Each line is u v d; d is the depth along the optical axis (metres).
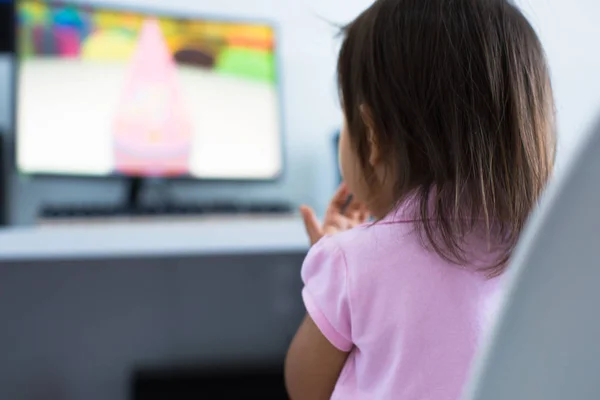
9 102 0.96
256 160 1.01
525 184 0.45
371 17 0.48
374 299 0.42
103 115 0.91
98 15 0.92
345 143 0.53
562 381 0.22
